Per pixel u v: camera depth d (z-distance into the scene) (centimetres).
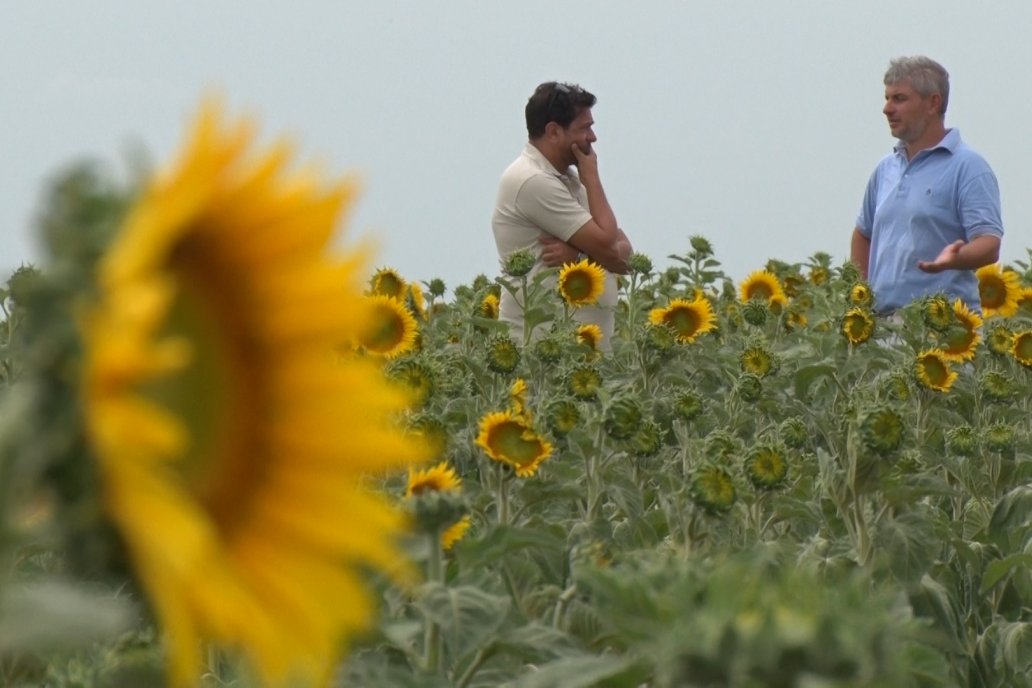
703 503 1407
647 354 2866
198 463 400
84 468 327
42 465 323
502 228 3516
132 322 313
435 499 1034
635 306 3766
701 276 4562
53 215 335
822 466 1633
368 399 419
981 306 3703
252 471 410
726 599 499
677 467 2275
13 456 324
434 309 4362
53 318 329
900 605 1187
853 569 1536
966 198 3672
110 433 316
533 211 3450
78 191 336
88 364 319
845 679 467
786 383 3119
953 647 1600
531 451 1714
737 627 476
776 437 2220
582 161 3472
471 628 934
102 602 334
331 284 398
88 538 336
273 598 400
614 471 1914
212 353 395
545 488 1767
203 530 345
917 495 1602
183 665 325
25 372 330
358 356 2048
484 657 988
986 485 2366
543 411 1875
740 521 1698
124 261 320
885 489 1593
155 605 341
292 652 393
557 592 1338
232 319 398
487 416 1719
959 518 2266
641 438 1867
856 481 1595
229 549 401
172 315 385
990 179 3688
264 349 404
